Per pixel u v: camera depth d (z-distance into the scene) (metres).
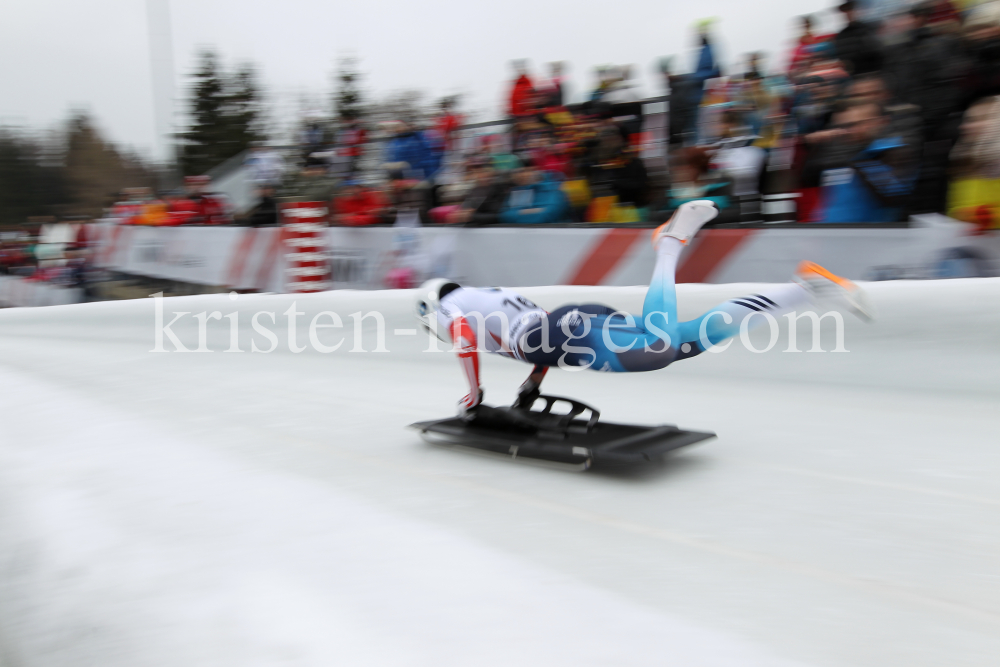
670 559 2.46
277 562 2.44
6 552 2.85
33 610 2.41
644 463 3.56
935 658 1.84
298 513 2.93
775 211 6.47
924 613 2.06
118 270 13.61
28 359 8.70
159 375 7.11
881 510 2.85
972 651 1.86
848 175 5.67
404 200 9.29
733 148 6.38
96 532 2.77
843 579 2.28
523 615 2.04
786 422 4.29
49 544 2.73
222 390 6.18
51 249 15.17
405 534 2.68
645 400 5.11
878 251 5.38
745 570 2.36
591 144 7.36
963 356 4.76
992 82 4.96
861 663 1.82
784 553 2.49
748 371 5.56
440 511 2.99
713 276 6.16
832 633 1.96
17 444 4.29
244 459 3.90
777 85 6.52
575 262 6.97
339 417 4.95
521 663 1.80
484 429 3.84
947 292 4.82
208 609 2.14
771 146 6.40
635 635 1.93
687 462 3.56
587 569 2.38
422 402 5.35
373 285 8.96
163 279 12.52
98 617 2.23
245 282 10.91
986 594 2.16
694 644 1.89
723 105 6.56
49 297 15.29
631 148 7.27
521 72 8.47
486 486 3.30
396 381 6.24
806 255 5.69
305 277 9.44
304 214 9.38
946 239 5.09
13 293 16.38
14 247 15.98
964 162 5.00
